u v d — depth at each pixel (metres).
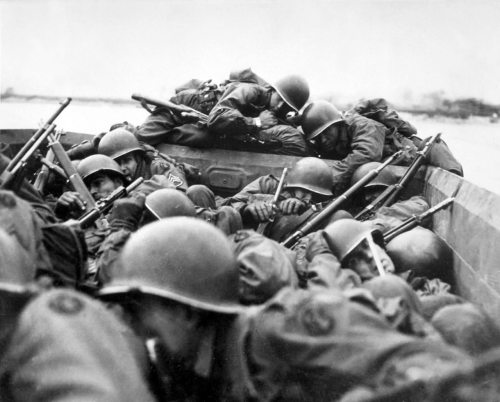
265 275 3.87
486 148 10.15
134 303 2.90
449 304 3.59
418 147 7.14
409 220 5.66
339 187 6.74
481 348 2.97
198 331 2.87
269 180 6.47
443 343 2.82
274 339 2.77
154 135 7.15
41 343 1.97
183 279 2.98
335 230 4.78
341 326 2.75
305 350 2.72
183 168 6.91
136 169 6.64
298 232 5.70
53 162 6.63
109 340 2.05
